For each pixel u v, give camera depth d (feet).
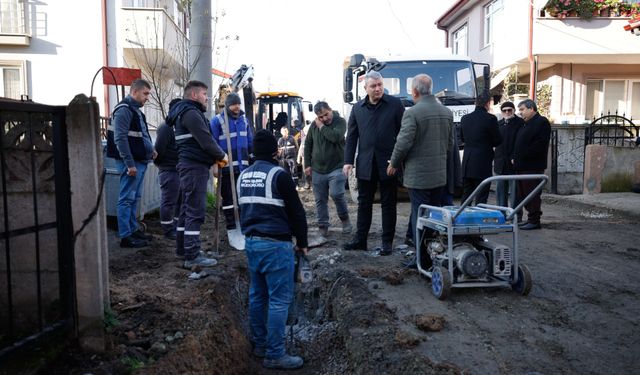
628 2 47.75
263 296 14.83
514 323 13.93
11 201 10.89
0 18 46.52
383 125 20.03
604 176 37.35
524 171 26.20
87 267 11.69
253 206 13.71
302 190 49.44
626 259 20.25
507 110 27.35
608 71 53.01
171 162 22.90
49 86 47.42
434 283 16.06
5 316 10.71
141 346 12.50
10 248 10.85
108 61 46.98
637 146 37.76
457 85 35.94
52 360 11.05
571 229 26.22
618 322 13.99
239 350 14.69
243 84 25.94
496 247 15.89
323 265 20.11
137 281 16.93
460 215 15.71
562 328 13.61
